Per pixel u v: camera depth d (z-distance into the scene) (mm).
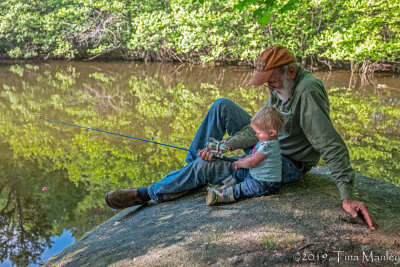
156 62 21578
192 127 7879
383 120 8273
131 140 7051
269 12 5094
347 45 16016
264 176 2588
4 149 6570
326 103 2420
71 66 19609
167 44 19156
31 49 22281
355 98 10852
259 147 2570
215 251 2172
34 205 4578
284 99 2543
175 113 9117
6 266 3387
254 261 2045
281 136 2641
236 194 2705
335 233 2189
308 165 2725
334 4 17062
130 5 20609
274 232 2246
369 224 2180
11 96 11539
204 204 2824
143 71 17594
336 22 17250
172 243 2361
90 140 7062
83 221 4176
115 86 13438
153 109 9609
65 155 6254
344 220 2301
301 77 2445
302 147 2615
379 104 9953
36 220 4215
